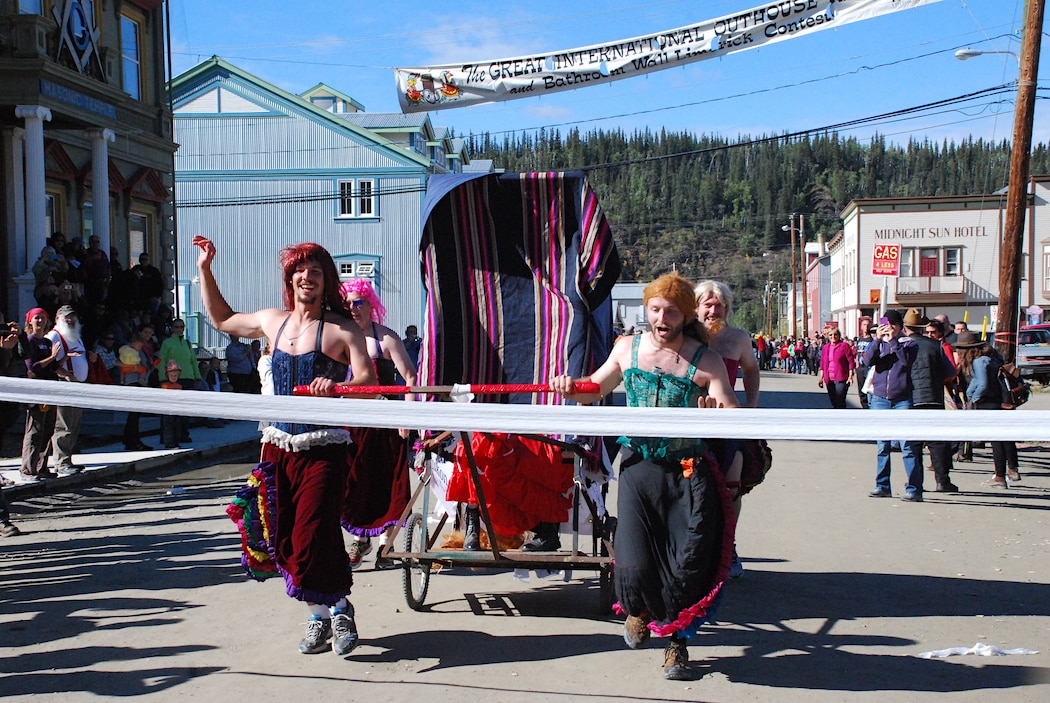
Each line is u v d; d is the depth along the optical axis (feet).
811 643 17.12
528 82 44.39
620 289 174.91
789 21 40.34
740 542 25.91
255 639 17.28
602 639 17.28
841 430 12.76
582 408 13.47
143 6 78.18
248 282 140.26
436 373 20.42
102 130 67.62
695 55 42.32
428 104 45.55
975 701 14.34
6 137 63.67
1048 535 26.86
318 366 16.11
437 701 14.19
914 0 38.83
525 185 20.13
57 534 27.50
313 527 15.40
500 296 20.47
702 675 15.39
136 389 13.94
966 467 42.75
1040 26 51.19
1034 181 181.06
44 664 15.98
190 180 140.15
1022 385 37.27
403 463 19.39
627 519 14.78
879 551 24.79
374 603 19.79
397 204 138.92
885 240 190.08
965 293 185.98
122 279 64.64
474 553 18.06
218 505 32.53
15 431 49.57
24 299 58.95
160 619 18.61
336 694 14.49
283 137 139.44
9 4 60.70
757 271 582.76
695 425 13.14
